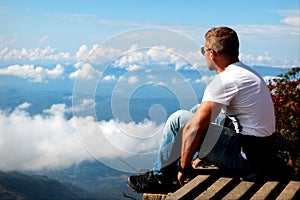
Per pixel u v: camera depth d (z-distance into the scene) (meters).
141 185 2.30
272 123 2.19
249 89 2.11
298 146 3.69
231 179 2.21
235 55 2.15
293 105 3.83
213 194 1.97
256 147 2.14
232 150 2.18
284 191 2.00
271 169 2.19
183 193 2.00
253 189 2.10
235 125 2.20
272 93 3.96
